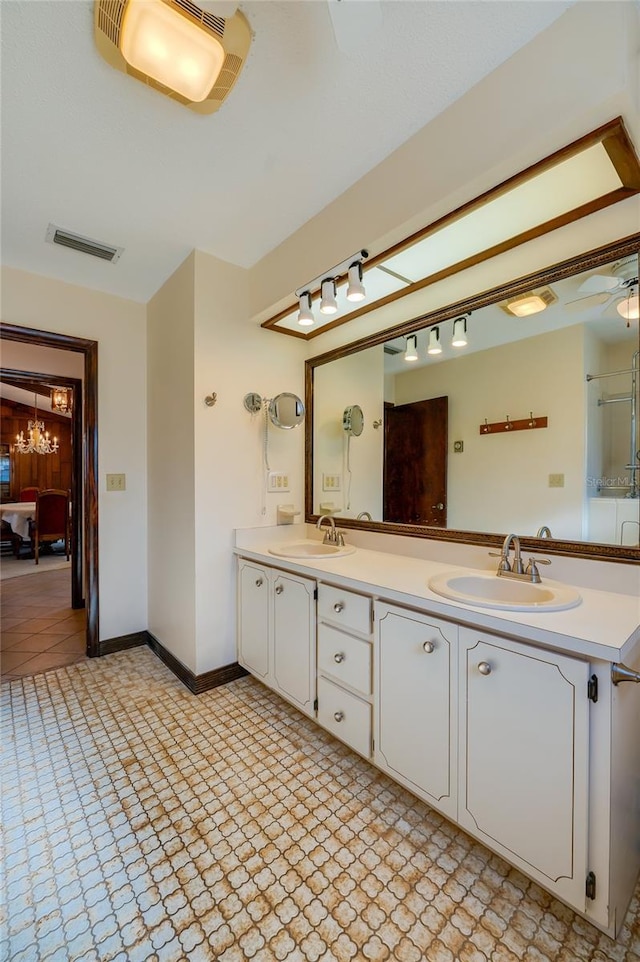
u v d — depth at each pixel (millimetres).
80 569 3734
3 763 1716
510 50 1171
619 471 1426
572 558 1508
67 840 1347
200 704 2158
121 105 1351
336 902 1146
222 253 2254
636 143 1139
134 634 2877
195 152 1557
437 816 1457
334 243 1819
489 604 1232
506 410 1718
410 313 2055
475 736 1232
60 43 1151
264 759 1748
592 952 1021
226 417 2336
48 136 1473
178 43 1124
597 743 1002
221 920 1099
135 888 1186
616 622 1129
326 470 2551
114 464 2783
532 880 1198
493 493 1761
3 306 2375
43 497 5750
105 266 2398
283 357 2590
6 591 4320
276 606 2061
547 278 1551
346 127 1438
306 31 1114
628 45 1023
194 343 2215
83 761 1729
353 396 2375
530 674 1110
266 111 1374
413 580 1596
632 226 1348
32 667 2566
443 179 1374
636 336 1384
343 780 1632
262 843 1339
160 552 2672
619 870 1049
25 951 1021
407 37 1126
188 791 1567
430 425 1992
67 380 3461
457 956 1014
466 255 1718
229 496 2354
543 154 1185
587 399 1494
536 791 1101
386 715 1508
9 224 1998
